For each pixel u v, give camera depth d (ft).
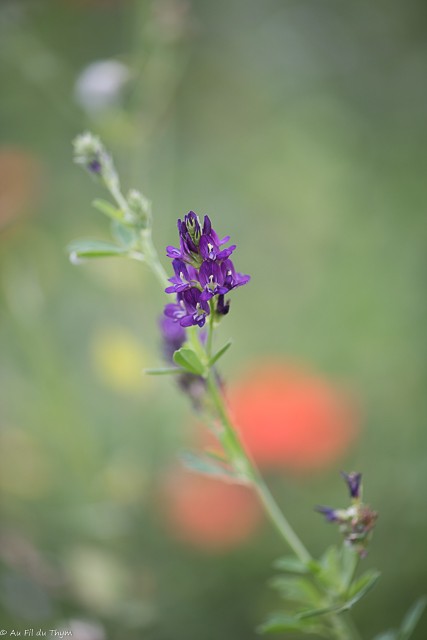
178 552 1.82
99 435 1.94
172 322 1.29
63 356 2.03
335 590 1.29
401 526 1.82
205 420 1.32
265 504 1.31
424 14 2.89
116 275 1.85
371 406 2.05
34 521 1.82
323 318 2.21
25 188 1.93
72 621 1.64
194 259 1.21
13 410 1.88
